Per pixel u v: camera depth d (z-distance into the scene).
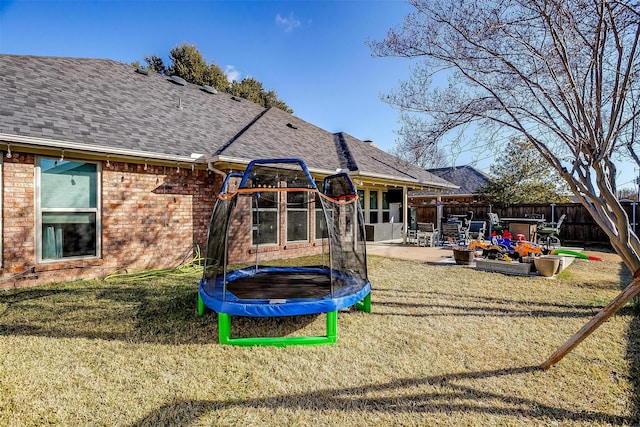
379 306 5.15
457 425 2.42
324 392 2.84
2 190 5.75
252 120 11.52
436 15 4.03
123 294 5.59
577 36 3.21
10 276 5.83
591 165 3.13
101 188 6.83
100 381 2.95
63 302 5.11
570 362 3.32
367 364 3.32
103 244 6.84
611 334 3.96
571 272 7.65
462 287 6.27
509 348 3.65
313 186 4.23
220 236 4.88
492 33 3.66
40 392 2.77
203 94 11.59
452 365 3.29
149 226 7.50
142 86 9.91
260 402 2.69
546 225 13.08
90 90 8.32
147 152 6.93
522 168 16.55
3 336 3.85
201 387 2.89
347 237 7.23
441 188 14.37
